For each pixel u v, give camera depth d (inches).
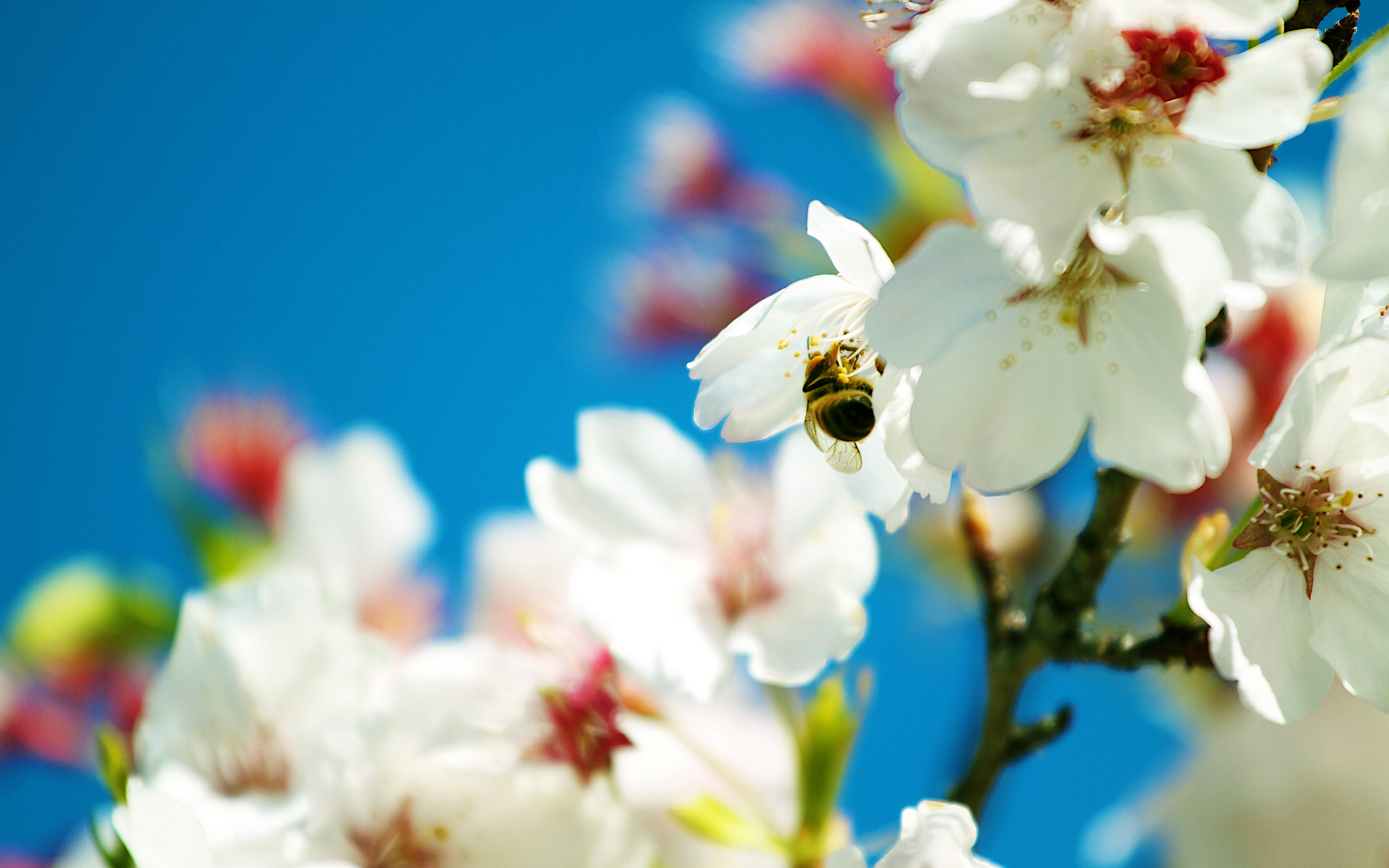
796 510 20.7
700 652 20.3
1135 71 18.5
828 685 21.0
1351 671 19.1
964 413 18.8
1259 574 19.2
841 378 19.2
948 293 18.6
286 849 20.1
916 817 18.9
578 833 20.4
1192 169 18.5
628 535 20.8
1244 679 18.9
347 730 20.4
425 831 20.3
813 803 20.9
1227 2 18.4
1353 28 18.9
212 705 20.9
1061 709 19.9
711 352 19.2
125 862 20.4
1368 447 19.2
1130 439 18.6
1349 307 18.9
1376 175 18.4
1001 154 18.4
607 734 20.7
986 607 20.0
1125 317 18.7
